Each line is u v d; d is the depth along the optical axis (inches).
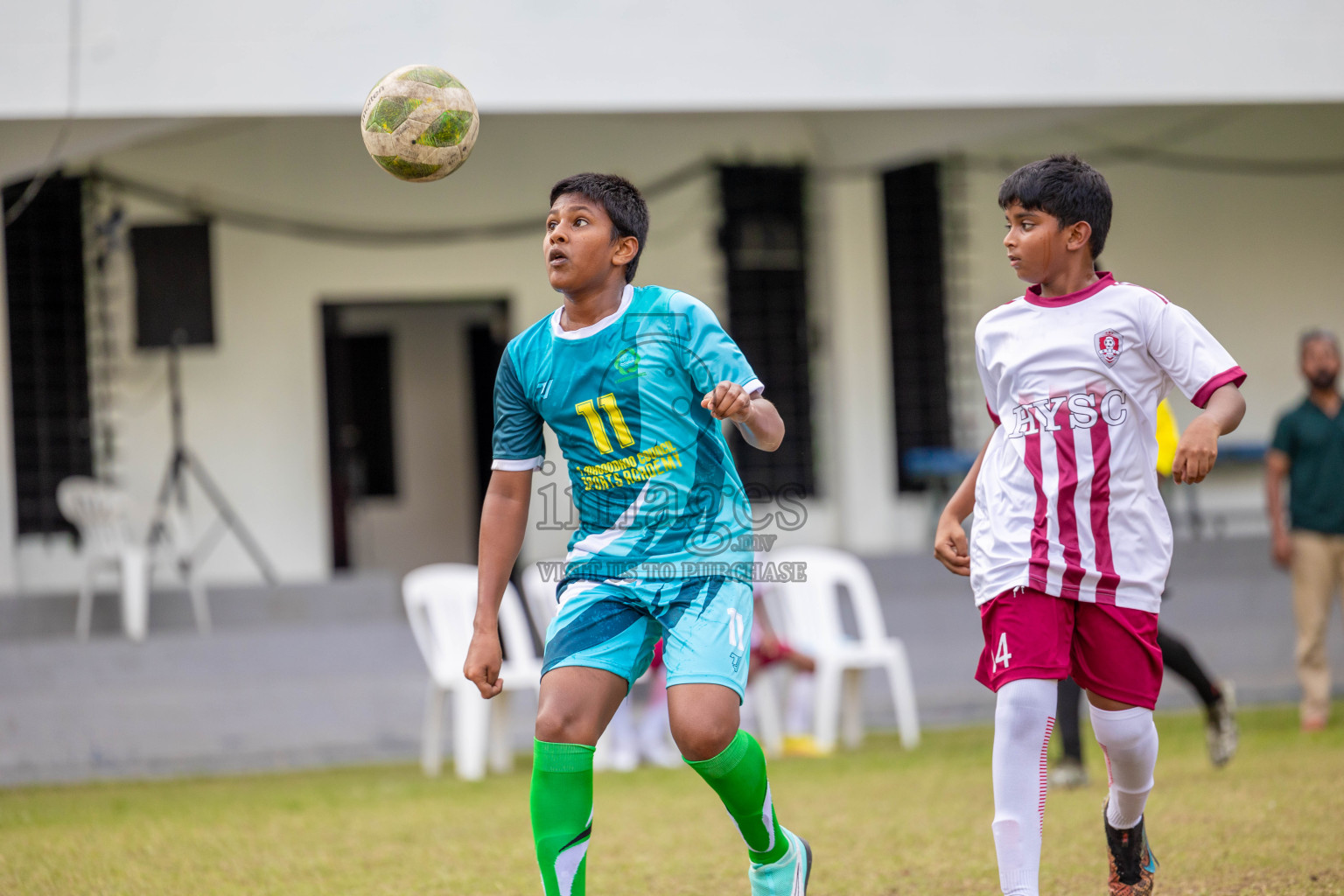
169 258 1455.5
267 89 1043.3
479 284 1644.9
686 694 443.5
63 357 1505.9
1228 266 1722.4
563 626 464.8
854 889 582.9
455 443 2038.6
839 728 1192.8
